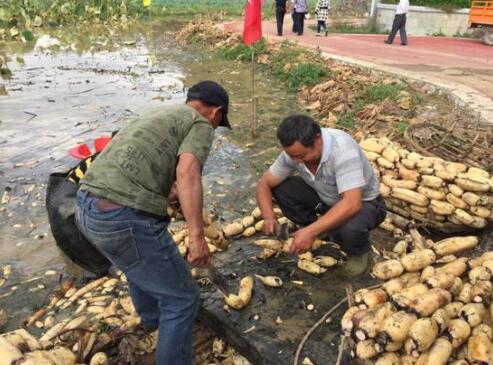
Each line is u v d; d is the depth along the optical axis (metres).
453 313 2.71
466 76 10.32
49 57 14.77
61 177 3.22
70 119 8.23
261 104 9.41
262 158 6.55
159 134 2.54
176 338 2.63
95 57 14.91
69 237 3.14
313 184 3.52
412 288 2.77
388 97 8.45
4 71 12.24
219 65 13.80
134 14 25.98
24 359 2.42
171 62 14.31
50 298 3.80
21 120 8.13
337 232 3.51
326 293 3.51
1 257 4.36
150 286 2.60
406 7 16.38
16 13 21.39
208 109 2.80
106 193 2.43
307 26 23.81
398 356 2.60
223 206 5.24
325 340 3.05
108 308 3.51
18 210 5.16
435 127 5.66
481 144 5.36
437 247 3.15
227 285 3.54
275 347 3.01
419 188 4.23
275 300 3.43
